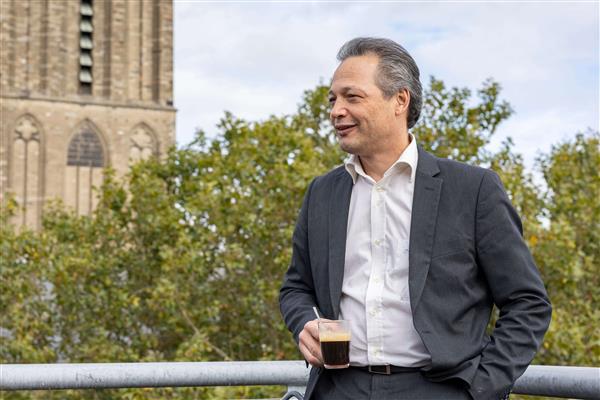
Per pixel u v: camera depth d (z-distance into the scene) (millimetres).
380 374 3922
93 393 22406
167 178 29047
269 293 22391
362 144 4066
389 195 4051
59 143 61312
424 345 3844
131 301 24812
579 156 28828
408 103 4109
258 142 24672
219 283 23859
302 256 4355
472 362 3795
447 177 4020
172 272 23141
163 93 63500
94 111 62031
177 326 23375
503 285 3896
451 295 3873
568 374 4051
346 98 4062
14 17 61250
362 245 4059
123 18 63344
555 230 21219
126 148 62344
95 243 29391
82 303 26625
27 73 61406
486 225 3916
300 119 28234
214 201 23438
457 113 26297
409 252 3918
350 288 4035
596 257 24172
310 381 4129
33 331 26906
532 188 24312
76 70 62562
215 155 25375
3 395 23344
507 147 24453
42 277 28141
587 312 21125
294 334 4199
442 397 3811
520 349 3785
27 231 28922
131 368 4539
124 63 63094
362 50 4086
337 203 4172
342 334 3824
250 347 23812
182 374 4586
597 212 24375
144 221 27359
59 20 62219
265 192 23469
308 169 23078
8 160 60250
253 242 23531
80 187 61750
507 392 3848
